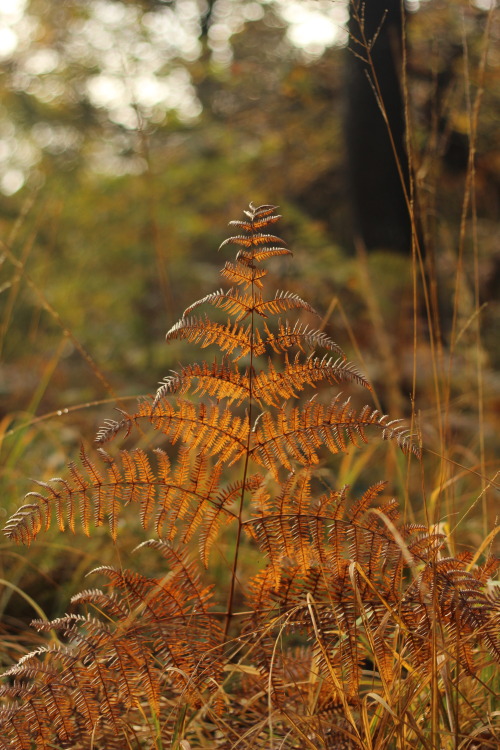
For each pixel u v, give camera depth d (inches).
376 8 232.8
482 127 270.4
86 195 320.8
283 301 57.5
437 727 53.8
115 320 279.1
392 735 56.2
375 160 260.4
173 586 60.3
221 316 259.4
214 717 57.4
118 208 315.9
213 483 59.7
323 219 374.0
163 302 286.7
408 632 55.9
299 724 59.1
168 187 338.0
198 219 335.6
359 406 165.5
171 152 433.1
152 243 307.1
